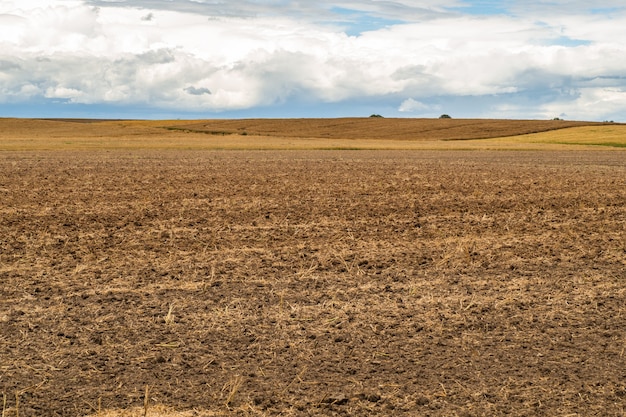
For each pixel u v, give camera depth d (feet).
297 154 161.99
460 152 185.78
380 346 24.11
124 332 25.16
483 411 19.21
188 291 30.81
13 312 27.25
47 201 59.88
